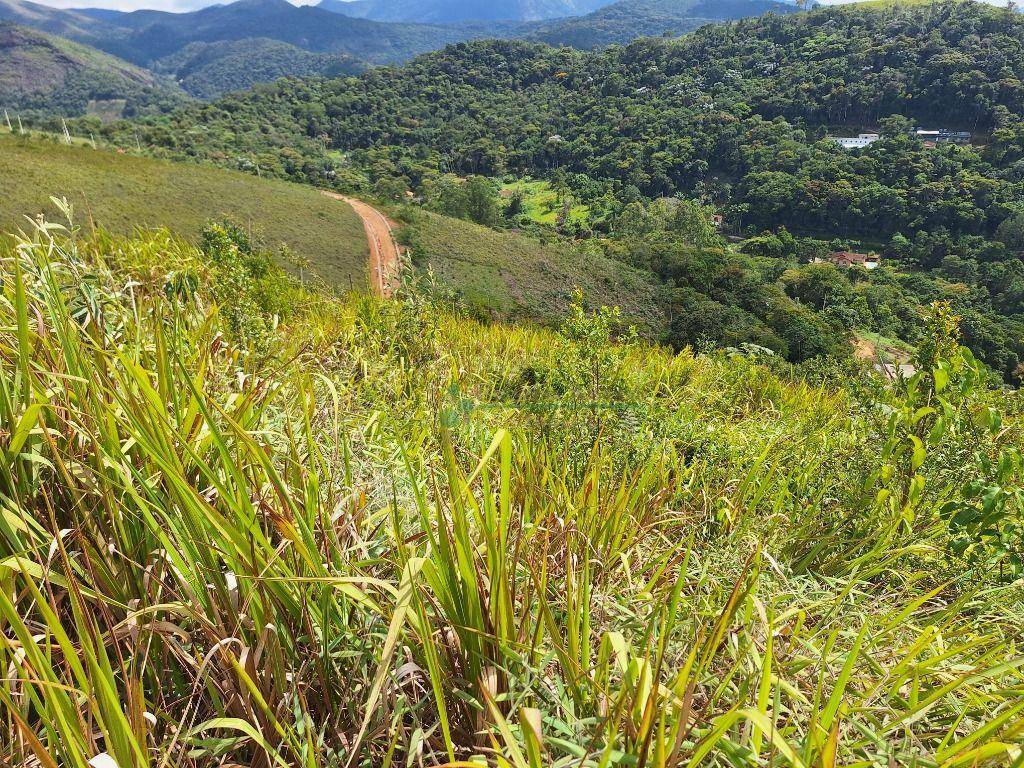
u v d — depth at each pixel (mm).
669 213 120188
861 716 1136
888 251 109562
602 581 1449
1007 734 883
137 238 3631
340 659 1142
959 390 2100
